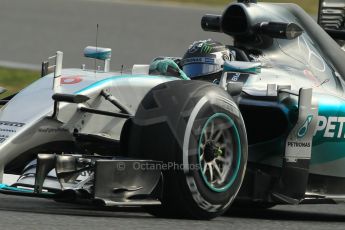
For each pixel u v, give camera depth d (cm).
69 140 2180
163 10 8500
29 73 5544
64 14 8150
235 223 2034
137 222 1912
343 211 2670
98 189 1900
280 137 2270
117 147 2220
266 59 2444
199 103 2003
